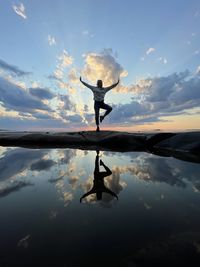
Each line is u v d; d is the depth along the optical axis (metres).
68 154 4.46
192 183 2.06
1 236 1.05
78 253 0.90
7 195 1.72
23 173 2.57
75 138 7.05
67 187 1.96
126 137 6.40
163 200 1.58
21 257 0.88
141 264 0.81
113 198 1.63
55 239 1.02
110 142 6.50
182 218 1.25
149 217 1.27
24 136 7.72
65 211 1.37
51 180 2.23
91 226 1.15
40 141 7.41
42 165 3.13
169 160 3.50
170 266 0.81
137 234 1.06
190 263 0.82
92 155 4.30
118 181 2.18
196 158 3.71
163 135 5.95
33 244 0.97
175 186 1.97
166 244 0.96
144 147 6.06
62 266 0.82
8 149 5.63
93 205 1.48
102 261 0.84
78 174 2.52
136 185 2.02
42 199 1.61
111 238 1.02
